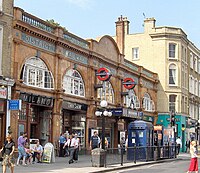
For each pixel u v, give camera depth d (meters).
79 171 19.61
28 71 26.59
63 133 30.64
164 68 50.97
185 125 53.03
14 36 24.89
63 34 30.17
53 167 21.20
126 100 41.47
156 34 51.69
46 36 27.89
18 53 25.22
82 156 30.91
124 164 25.41
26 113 26.23
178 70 51.72
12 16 24.77
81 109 32.44
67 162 24.75
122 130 39.50
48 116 28.75
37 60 27.50
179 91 51.50
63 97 29.78
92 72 34.16
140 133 29.95
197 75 61.81
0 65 23.84
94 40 34.34
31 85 26.73
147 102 47.97
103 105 24.12
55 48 29.30
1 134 23.77
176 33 51.66
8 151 15.82
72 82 31.61
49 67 28.53
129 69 41.56
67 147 28.88
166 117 50.09
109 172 20.94
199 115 63.22
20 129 25.66
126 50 53.91
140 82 44.91
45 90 27.84
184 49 54.25
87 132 33.22
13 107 23.88
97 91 34.97
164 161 30.83
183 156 39.28
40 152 23.42
